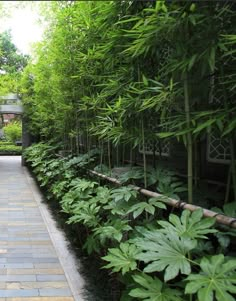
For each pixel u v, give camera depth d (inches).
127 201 114.1
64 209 155.8
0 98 537.6
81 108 186.7
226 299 66.1
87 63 163.3
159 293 76.7
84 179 177.9
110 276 134.9
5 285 136.3
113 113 136.5
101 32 130.0
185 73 94.7
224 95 96.0
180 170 162.2
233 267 71.8
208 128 89.1
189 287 69.4
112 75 136.6
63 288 135.0
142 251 86.1
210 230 80.3
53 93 262.1
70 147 266.2
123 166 169.8
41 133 415.8
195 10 86.7
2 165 584.7
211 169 145.3
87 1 91.6
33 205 283.6
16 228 216.5
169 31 90.6
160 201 102.1
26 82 465.7
